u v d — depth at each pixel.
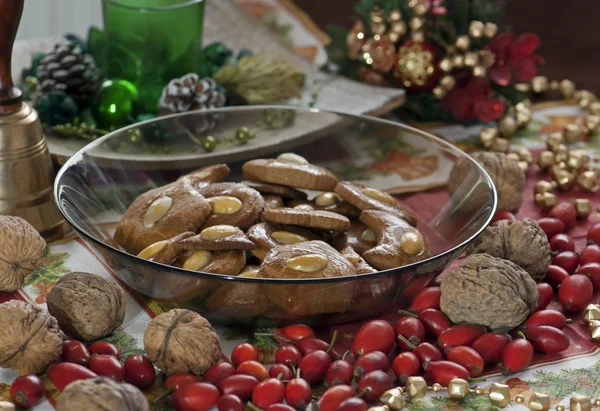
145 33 0.94
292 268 0.72
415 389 0.69
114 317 0.74
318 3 1.38
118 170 0.84
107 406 0.65
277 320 0.73
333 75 1.06
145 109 0.96
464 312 0.73
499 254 0.79
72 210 0.78
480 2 1.02
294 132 0.90
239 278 0.69
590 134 1.02
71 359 0.71
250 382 0.69
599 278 0.79
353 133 0.89
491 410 0.69
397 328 0.73
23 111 0.83
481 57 0.99
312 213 0.77
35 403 0.69
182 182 0.81
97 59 1.03
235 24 1.14
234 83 0.99
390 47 1.00
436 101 1.03
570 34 1.32
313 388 0.71
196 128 0.89
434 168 0.86
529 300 0.74
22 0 0.80
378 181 0.88
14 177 0.82
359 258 0.75
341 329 0.75
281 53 1.10
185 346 0.69
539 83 1.09
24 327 0.70
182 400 0.68
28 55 1.05
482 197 0.80
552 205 0.89
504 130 1.01
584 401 0.69
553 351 0.74
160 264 0.70
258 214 0.79
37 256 0.78
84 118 0.98
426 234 0.84
